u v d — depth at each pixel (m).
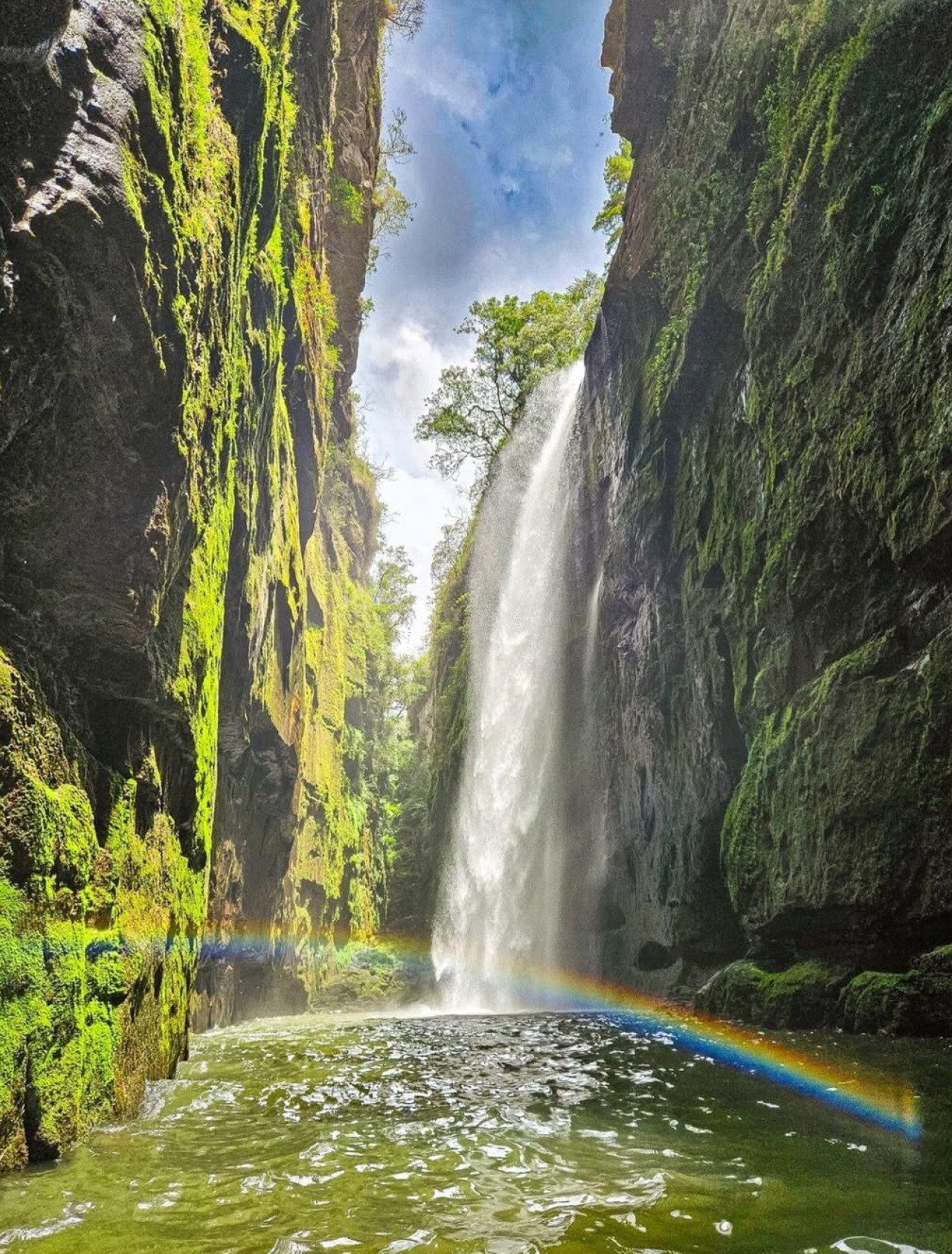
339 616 31.55
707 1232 4.09
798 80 12.66
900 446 9.88
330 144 21.34
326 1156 5.57
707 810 16.02
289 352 16.31
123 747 7.14
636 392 20.09
